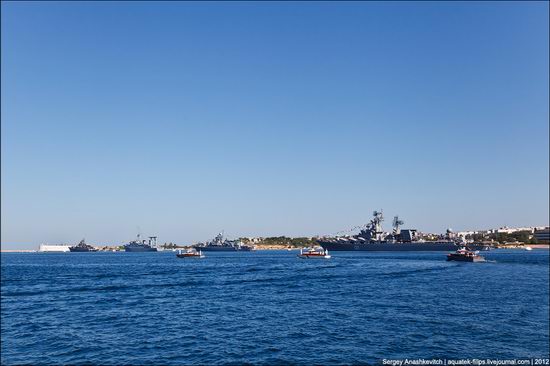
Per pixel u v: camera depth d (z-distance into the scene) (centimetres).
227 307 6353
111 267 17275
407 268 14362
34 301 7244
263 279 10775
